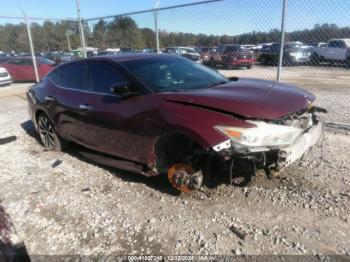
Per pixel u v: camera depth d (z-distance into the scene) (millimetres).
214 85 3658
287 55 15812
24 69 15148
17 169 4496
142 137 3375
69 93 4406
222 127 2775
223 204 3197
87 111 4000
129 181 3879
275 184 3508
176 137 3217
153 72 3678
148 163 3420
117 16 8961
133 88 3500
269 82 3908
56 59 15188
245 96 3102
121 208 3271
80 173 4223
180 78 3721
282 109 2961
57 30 14195
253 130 2732
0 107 9484
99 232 2893
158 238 2758
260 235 2707
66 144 5062
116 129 3643
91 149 4430
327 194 3270
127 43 11141
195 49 9047
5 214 2180
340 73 14984
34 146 5535
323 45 17375
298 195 3275
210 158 3055
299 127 3201
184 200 3322
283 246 2561
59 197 3588
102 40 12195
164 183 3748
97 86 4008
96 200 3471
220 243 2645
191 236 2756
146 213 3148
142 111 3312
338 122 5992
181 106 3066
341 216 2898
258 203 3174
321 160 4098
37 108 5105
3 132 6520
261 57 11977
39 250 2705
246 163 2904
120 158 3900
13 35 14711
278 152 2838
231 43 8156
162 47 9383
